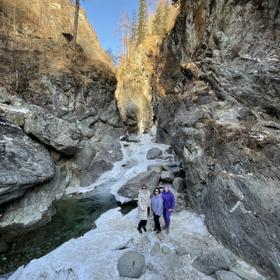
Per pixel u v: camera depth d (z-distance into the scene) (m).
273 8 12.02
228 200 9.16
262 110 11.73
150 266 8.02
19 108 15.03
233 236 8.53
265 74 11.84
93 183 17.14
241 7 13.88
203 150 11.37
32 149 13.44
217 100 14.12
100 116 23.28
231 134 10.41
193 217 11.08
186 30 19.75
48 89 19.00
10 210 11.57
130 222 11.12
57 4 34.44
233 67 13.60
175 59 23.00
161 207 9.73
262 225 7.74
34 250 9.48
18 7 26.94
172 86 22.86
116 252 8.77
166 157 19.83
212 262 7.83
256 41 12.82
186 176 12.44
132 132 30.84
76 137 16.56
